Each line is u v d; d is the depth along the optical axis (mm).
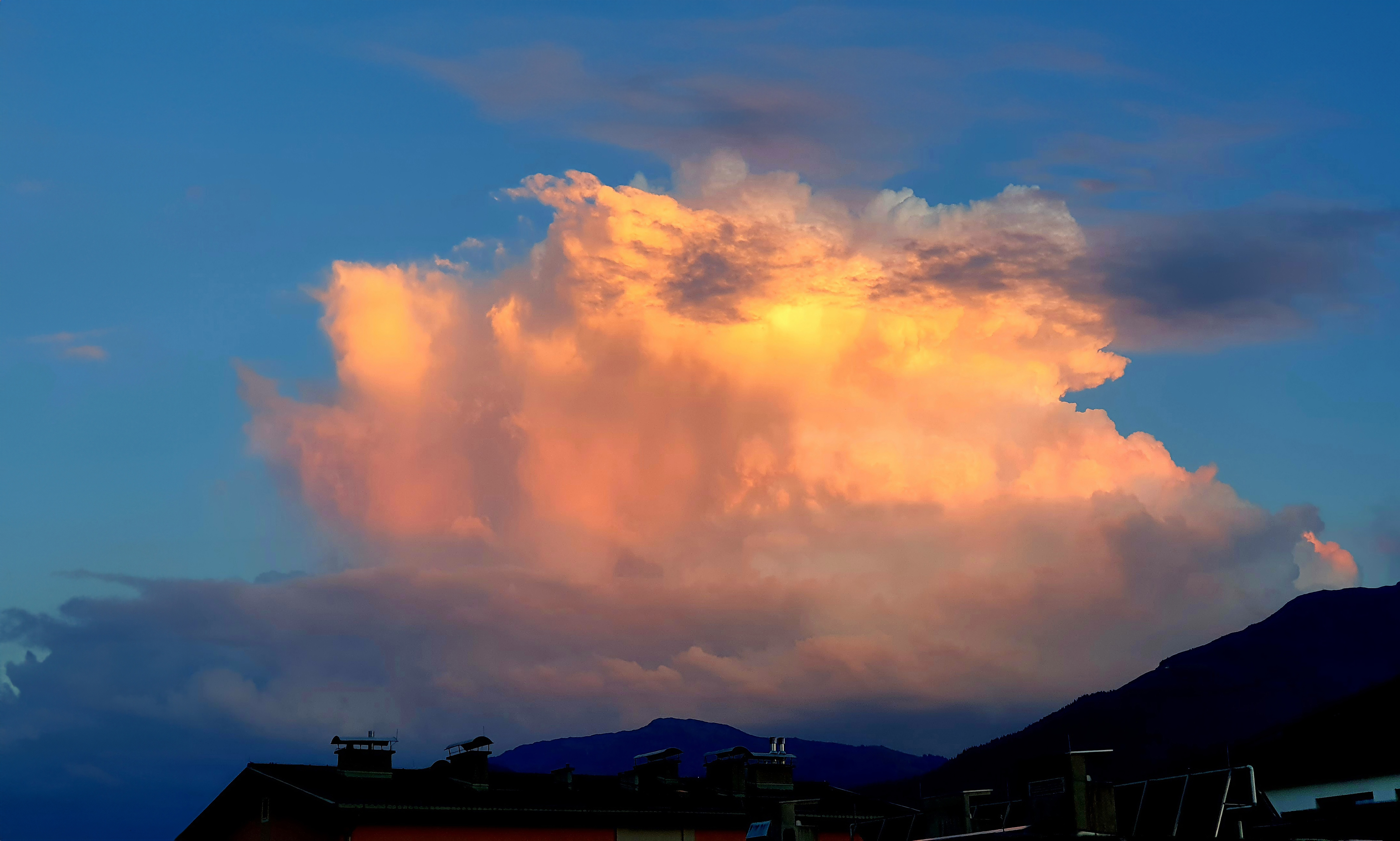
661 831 48781
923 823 36938
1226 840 27297
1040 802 29094
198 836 48500
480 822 44406
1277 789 40688
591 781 54594
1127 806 30156
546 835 46000
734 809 51531
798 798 55875
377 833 42219
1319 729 41625
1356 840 27594
